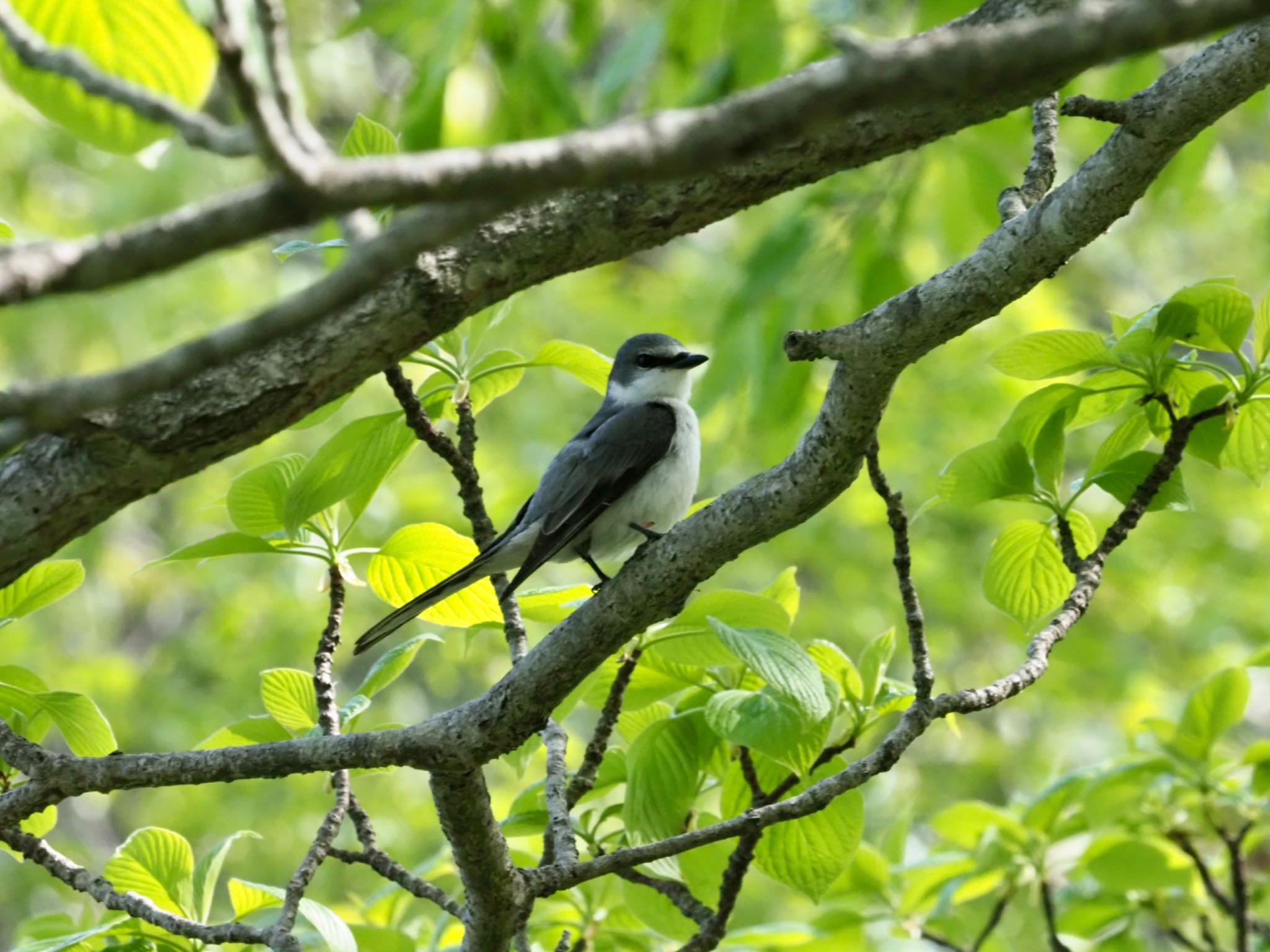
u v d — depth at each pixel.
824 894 6.99
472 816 5.71
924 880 8.91
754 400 13.77
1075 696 22.83
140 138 4.59
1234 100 5.31
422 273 4.79
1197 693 8.51
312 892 20.86
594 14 14.53
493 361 7.41
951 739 23.45
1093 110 5.34
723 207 5.19
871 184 14.30
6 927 21.42
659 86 14.78
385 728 7.35
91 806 25.39
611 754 7.86
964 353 21.59
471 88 17.53
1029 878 8.98
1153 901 9.33
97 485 4.67
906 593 6.22
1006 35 2.78
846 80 2.82
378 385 22.19
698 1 13.88
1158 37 2.71
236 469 23.38
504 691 5.77
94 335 22.69
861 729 7.07
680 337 22.48
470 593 7.63
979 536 22.94
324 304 3.06
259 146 2.76
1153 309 6.68
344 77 25.14
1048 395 7.18
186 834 21.89
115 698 22.55
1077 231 5.43
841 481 5.79
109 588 25.09
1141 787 8.62
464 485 7.07
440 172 2.81
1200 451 7.17
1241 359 6.79
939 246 15.89
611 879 8.10
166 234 2.87
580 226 5.00
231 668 23.16
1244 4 2.66
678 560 5.86
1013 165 14.88
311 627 22.94
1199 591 22.73
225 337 3.08
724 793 7.27
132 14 4.22
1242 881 8.44
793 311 13.87
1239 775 9.15
